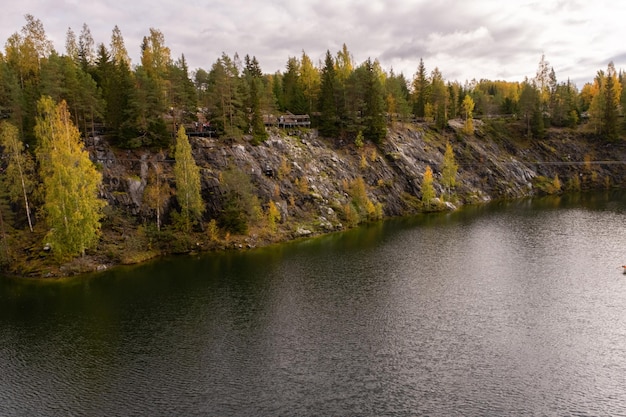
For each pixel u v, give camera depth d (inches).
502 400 1273.4
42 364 1508.4
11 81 2997.0
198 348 1605.6
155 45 4534.9
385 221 3846.0
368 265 2564.0
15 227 2640.3
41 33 3668.8
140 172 2992.1
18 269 2397.9
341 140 4404.5
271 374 1430.9
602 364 1448.1
